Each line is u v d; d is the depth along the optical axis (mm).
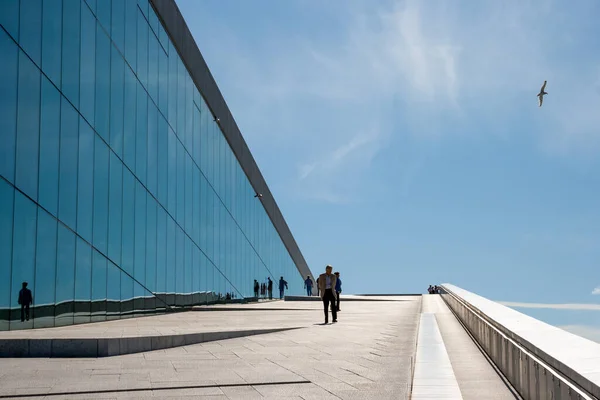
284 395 7457
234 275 40688
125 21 23156
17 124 15766
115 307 21625
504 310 11195
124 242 22578
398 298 50469
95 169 20188
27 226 16094
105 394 7508
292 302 44969
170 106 28438
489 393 7645
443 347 11773
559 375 5051
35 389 7805
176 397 7312
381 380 8586
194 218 32094
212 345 13203
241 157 43281
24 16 16188
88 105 19812
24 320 15773
